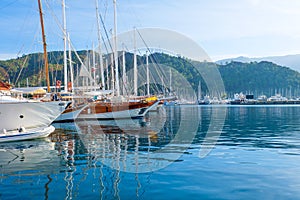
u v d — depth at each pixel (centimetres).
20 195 764
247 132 2138
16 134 1806
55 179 909
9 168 1081
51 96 2362
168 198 734
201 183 845
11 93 2242
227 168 1010
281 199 721
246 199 723
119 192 777
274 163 1088
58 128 2566
